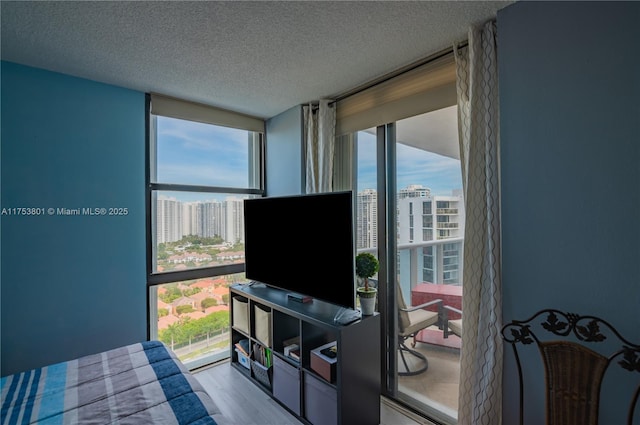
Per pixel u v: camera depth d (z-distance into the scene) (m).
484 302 1.61
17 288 1.99
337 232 1.96
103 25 1.59
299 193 2.83
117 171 2.36
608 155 1.23
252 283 2.82
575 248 1.31
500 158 1.53
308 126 2.76
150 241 2.53
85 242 2.23
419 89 2.03
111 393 1.36
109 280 2.32
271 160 3.17
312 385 1.93
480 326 1.60
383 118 2.25
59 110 2.13
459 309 1.95
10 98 1.97
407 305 2.19
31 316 2.03
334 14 1.52
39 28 1.60
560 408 1.21
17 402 1.28
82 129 2.22
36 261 2.05
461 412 1.65
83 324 2.21
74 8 1.44
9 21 1.54
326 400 1.84
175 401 1.31
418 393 2.12
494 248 1.56
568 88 1.33
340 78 2.26
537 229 1.41
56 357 2.10
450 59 1.87
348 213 1.89
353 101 2.47
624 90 1.20
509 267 1.49
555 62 1.36
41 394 1.34
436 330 2.05
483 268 1.63
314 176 2.71
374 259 2.06
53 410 1.23
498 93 1.57
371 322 1.92
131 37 1.70
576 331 1.21
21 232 2.00
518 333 1.30
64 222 2.15
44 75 2.08
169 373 1.54
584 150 1.29
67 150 2.16
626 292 1.19
